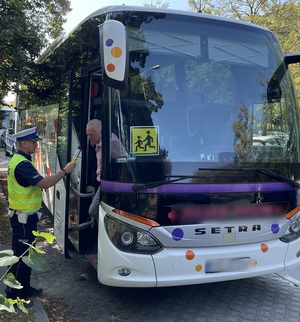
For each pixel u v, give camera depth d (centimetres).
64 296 414
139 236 333
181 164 348
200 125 370
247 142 381
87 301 404
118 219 338
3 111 1353
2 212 750
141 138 347
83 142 438
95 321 361
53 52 611
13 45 711
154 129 354
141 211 333
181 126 363
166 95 366
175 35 382
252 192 358
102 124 357
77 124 454
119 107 350
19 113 969
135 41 366
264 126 395
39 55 743
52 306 388
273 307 399
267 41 422
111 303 400
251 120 391
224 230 348
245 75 402
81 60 449
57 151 543
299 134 413
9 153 2000
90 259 413
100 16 390
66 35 536
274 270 371
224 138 374
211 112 378
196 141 363
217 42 397
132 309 389
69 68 497
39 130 708
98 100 439
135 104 354
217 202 346
